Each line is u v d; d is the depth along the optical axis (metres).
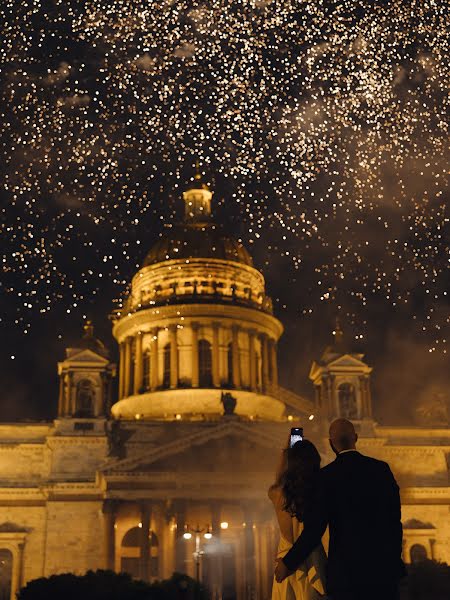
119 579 54.38
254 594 84.75
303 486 11.39
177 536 83.31
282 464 12.50
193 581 57.84
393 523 10.82
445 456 101.25
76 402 95.19
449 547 94.25
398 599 10.67
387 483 11.06
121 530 96.31
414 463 99.94
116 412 110.19
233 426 89.38
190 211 125.19
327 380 99.81
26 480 92.81
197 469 86.69
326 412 98.25
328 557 10.80
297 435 13.18
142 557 82.25
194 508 91.38
